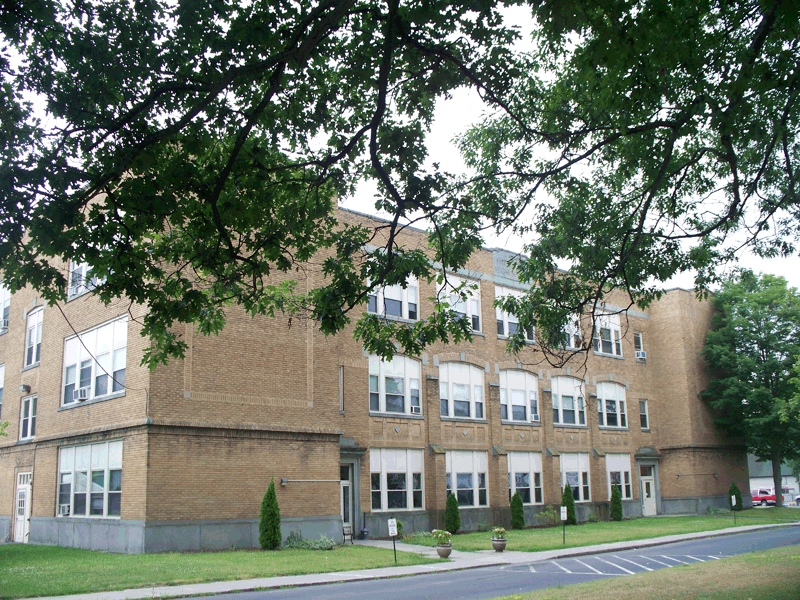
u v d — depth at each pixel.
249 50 10.05
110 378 24.91
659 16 8.50
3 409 32.22
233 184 11.00
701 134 14.20
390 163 12.05
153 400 22.64
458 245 13.17
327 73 11.66
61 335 28.39
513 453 37.16
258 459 24.69
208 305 12.19
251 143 11.34
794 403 40.28
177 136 10.50
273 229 11.95
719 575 15.65
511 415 37.69
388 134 11.77
